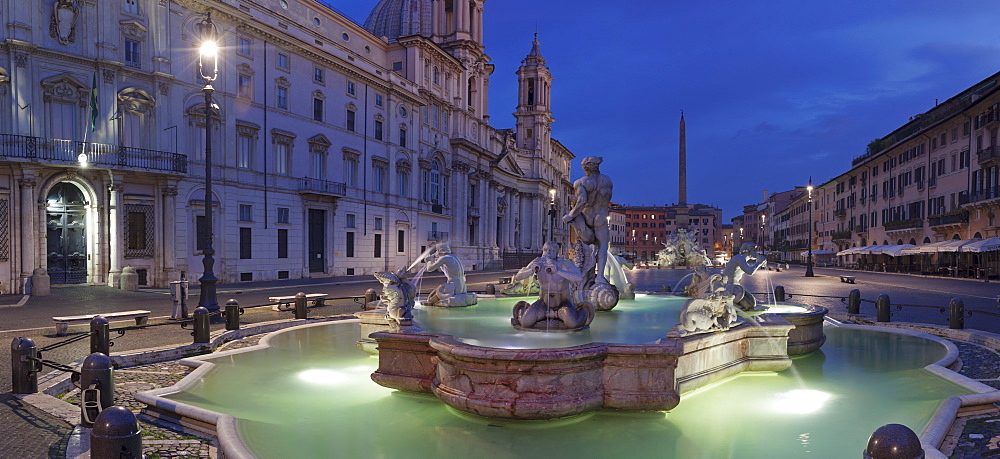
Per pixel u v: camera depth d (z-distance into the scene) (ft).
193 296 81.05
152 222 96.78
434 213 182.29
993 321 51.31
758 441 19.67
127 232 93.30
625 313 35.24
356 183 146.10
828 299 74.95
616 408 21.79
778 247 419.33
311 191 126.11
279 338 40.65
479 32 219.61
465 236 204.33
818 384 27.30
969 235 150.51
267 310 61.87
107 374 21.04
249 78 114.73
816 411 23.00
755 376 28.12
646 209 610.24
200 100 105.19
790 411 22.94
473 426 21.04
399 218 163.22
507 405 20.36
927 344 39.34
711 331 25.52
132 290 86.12
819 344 35.29
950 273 155.12
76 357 33.65
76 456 17.40
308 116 129.49
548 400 20.43
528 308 28.37
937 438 18.39
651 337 25.22
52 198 88.12
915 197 186.09
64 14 86.74
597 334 26.04
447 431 20.65
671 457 18.29
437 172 188.85
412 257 169.68
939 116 171.94
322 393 25.72
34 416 21.72
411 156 168.96
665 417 21.85
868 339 41.45
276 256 120.98
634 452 18.67
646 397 21.34
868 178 233.96
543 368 20.57
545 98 295.07
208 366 30.55
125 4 93.86
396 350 24.97
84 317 44.62
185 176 100.32
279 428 21.02
